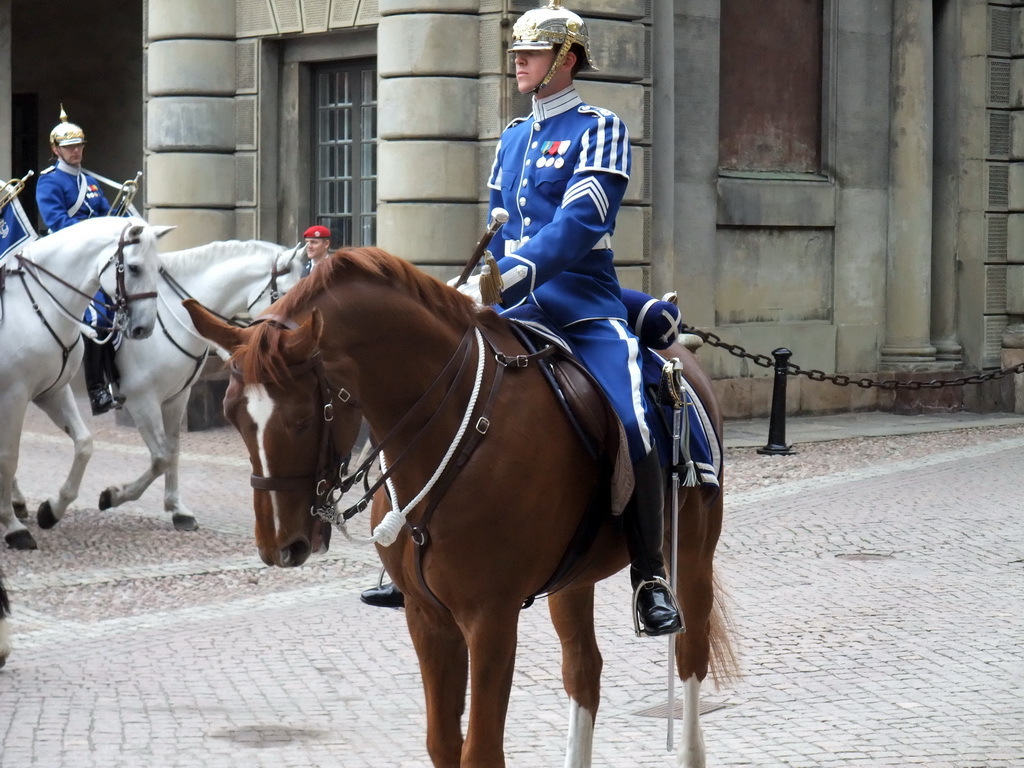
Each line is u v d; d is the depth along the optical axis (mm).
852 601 10031
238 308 13078
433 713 5031
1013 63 22500
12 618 9578
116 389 12578
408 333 4785
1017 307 22609
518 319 5410
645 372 5621
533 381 5074
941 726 7168
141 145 25031
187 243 20578
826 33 21172
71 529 12680
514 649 4898
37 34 25984
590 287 5480
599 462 5172
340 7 19203
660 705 7629
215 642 8945
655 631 5113
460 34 17484
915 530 12703
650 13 18484
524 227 5477
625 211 18234
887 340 22062
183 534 12539
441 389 4852
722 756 6715
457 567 4809
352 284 4727
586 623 5820
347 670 8289
